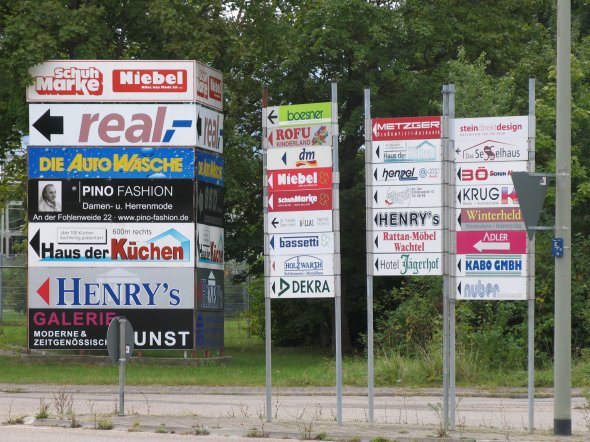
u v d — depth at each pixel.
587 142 106.31
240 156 112.62
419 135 49.06
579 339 94.31
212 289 104.12
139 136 100.56
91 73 100.62
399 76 125.38
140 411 59.12
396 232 49.25
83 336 100.50
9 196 139.62
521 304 91.81
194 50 106.31
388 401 68.31
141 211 100.44
